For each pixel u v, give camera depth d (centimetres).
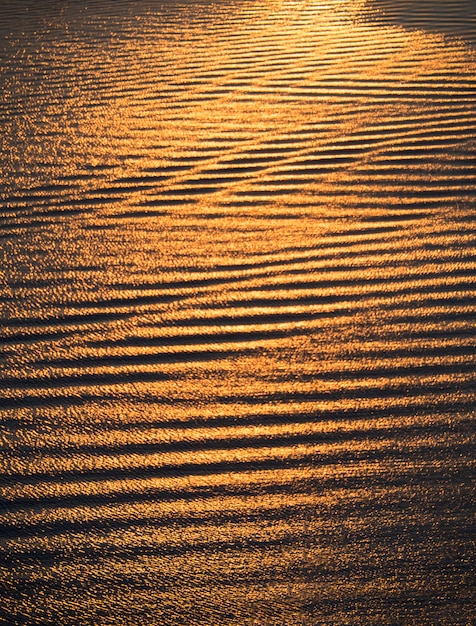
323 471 227
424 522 210
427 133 441
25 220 368
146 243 345
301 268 322
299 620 186
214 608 190
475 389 254
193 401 255
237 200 379
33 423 248
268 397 255
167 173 408
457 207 363
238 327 289
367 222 354
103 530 211
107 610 191
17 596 195
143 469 230
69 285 317
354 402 252
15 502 221
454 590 192
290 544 205
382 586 193
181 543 207
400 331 282
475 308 292
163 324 292
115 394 259
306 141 438
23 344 283
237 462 231
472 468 226
